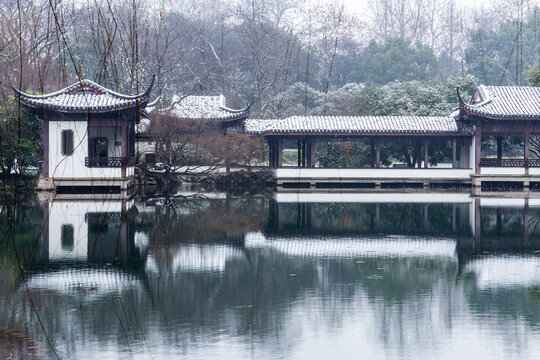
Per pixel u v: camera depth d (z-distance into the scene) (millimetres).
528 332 11422
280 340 11078
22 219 26062
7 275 15797
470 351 10547
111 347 10719
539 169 43406
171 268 16609
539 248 19656
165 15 74125
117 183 38031
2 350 10547
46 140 38125
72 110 36375
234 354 10438
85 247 19703
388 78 84375
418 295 13922
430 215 28141
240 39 75562
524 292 14133
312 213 29094
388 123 46281
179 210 30047
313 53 80250
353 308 12945
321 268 16703
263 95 73250
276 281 15211
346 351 10578
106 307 12969
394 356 10344
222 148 46000
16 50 35906
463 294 13992
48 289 14406
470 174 44625
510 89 45188
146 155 46844
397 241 21109
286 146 73500
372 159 49562
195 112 47000
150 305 13117
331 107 63812
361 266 16922
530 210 29891
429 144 52281
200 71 69125
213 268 16656
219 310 12797
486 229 23750
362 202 34219
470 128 44812
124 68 43656
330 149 53656
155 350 10594
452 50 92562
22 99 36219
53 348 10680
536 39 80062
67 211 28859
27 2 37656
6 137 35469
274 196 38500
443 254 18672
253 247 19828
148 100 37094
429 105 57281
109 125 38531
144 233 22578
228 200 35688
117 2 43594
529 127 43531
